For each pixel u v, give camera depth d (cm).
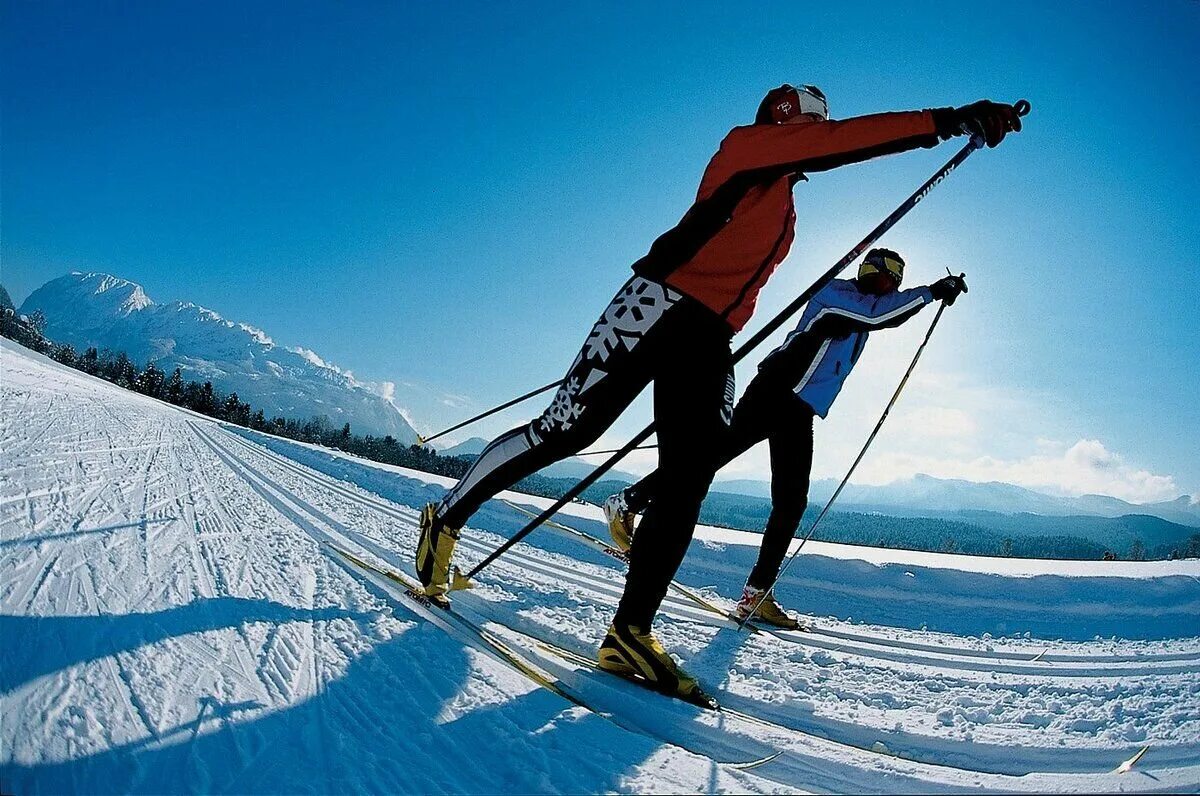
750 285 222
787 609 408
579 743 166
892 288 337
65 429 839
